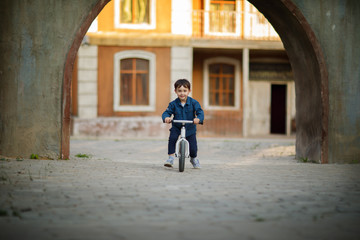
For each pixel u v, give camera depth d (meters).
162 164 7.57
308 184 5.22
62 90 7.46
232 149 12.36
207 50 18.80
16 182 4.93
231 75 19.58
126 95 17.86
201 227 3.10
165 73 17.88
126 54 17.69
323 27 7.98
